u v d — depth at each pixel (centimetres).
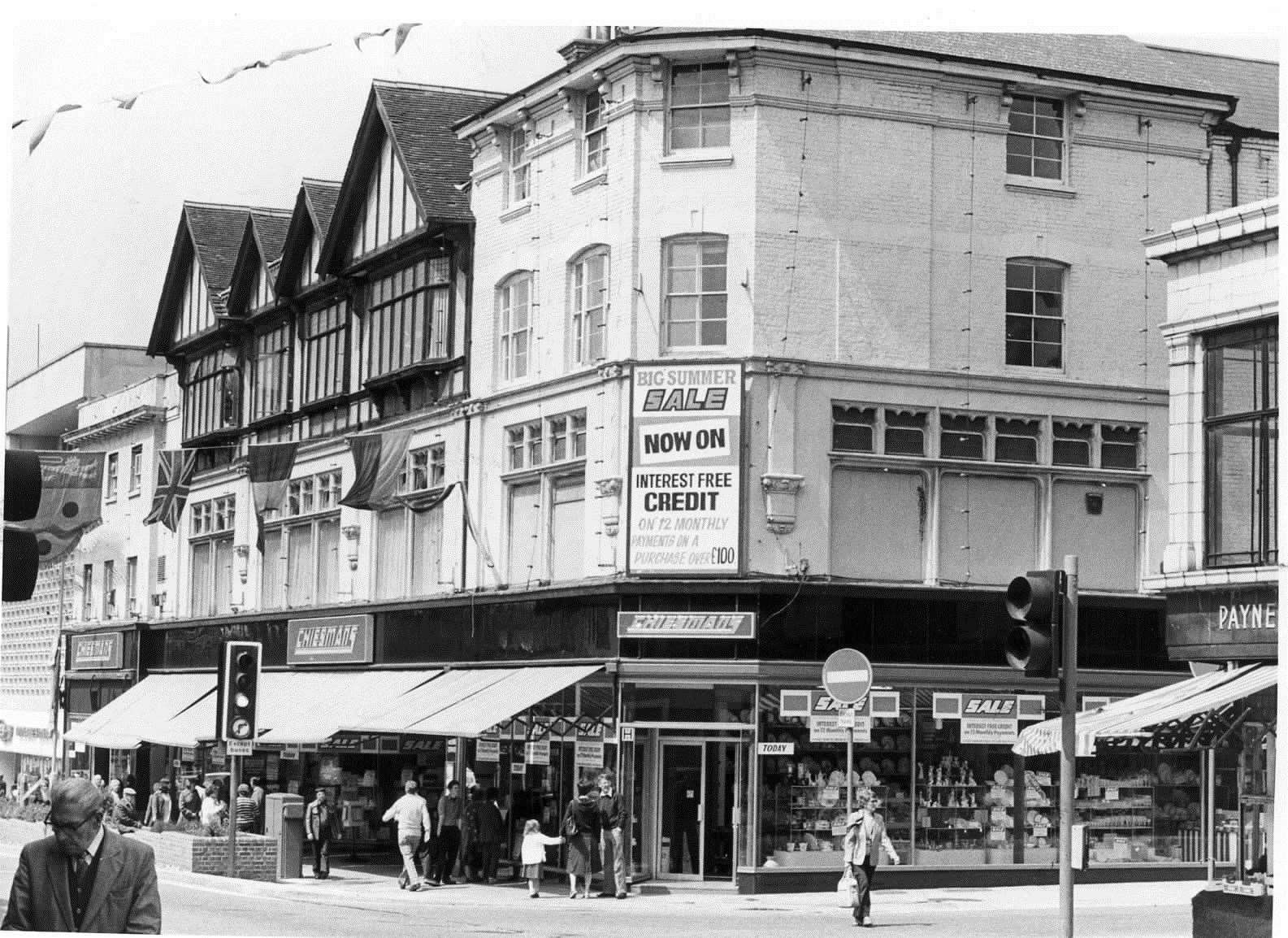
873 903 2695
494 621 3325
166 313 4869
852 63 3064
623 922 2427
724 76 3048
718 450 2961
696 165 3036
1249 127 3359
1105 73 3322
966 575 3083
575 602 3091
